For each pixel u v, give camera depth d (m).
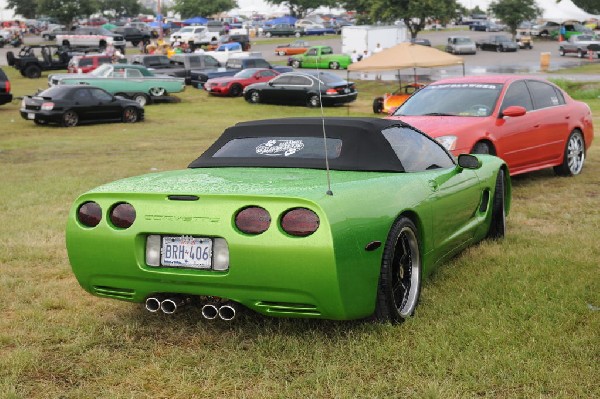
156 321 4.68
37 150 16.58
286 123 5.10
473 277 5.44
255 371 3.83
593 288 5.11
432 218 4.89
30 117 22.89
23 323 4.69
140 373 3.86
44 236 7.29
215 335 4.39
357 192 4.12
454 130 8.93
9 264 6.24
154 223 4.07
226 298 4.02
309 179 4.29
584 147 11.12
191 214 3.99
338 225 3.82
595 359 3.86
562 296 4.90
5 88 27.45
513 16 70.38
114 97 23.92
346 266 3.84
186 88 38.41
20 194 10.02
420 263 4.75
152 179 4.57
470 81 10.17
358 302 4.01
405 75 45.84
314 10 129.75
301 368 3.87
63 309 5.02
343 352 4.02
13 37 76.81
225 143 5.12
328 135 4.88
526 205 8.62
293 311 3.96
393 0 62.19
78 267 4.34
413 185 4.69
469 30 99.19
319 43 79.94
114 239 4.17
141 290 4.23
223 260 3.96
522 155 9.80
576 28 73.19
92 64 38.25
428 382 3.64
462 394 3.51
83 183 11.04
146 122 24.53
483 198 6.29
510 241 6.72
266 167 4.75
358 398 3.51
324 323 4.48
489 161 6.48
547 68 48.44
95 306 5.04
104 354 4.09
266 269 3.83
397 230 4.34
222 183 4.25
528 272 5.51
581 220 7.74
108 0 144.75
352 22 107.75
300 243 3.77
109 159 14.52
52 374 3.87
